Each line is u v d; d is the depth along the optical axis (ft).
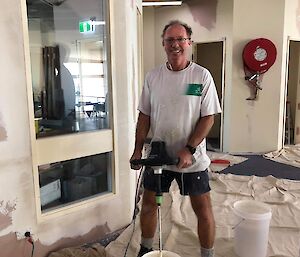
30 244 7.25
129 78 9.14
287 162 16.28
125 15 8.60
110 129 8.65
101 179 9.05
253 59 16.93
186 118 6.53
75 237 8.16
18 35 6.54
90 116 8.59
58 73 7.97
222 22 17.63
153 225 7.38
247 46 16.93
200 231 6.97
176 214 9.94
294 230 9.02
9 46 6.43
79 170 8.56
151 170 6.98
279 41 17.13
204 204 6.87
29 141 6.96
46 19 7.58
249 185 12.62
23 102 6.77
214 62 21.59
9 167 6.72
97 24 8.43
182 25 6.35
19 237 7.05
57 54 7.89
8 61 6.45
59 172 8.14
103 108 8.77
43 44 7.58
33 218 7.25
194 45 19.42
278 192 11.85
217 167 15.51
